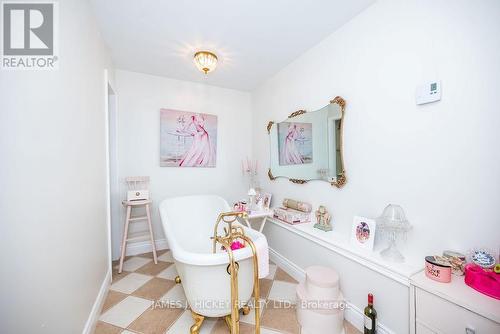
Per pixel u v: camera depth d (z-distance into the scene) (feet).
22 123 2.67
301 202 7.37
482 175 3.36
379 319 4.29
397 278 3.91
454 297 2.99
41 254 2.89
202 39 6.49
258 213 7.63
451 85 3.69
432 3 3.94
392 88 4.61
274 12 5.35
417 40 4.16
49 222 3.05
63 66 3.51
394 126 4.58
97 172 5.34
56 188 3.23
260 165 10.23
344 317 5.02
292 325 4.80
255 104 10.56
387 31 4.71
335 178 6.04
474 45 3.42
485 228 3.34
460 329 2.95
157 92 9.07
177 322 4.88
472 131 3.45
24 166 2.67
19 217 2.60
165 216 6.50
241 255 4.15
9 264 2.48
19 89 2.65
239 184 10.78
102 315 5.09
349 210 5.70
